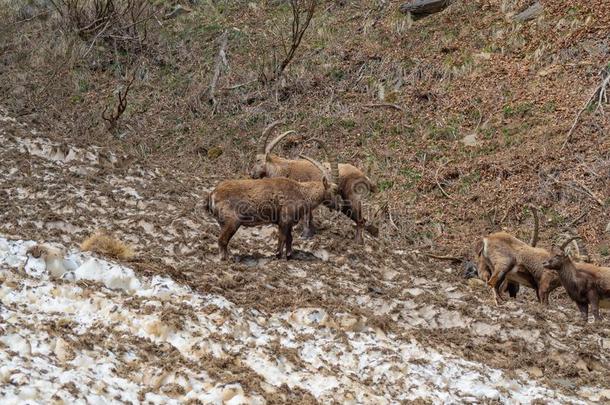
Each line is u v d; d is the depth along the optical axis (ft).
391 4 196.13
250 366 68.80
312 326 80.48
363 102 174.09
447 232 140.26
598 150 146.10
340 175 111.04
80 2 204.33
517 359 84.38
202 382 64.34
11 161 125.70
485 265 106.42
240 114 177.47
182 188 127.03
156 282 78.95
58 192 115.96
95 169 129.80
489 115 161.38
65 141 135.54
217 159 165.27
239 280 90.79
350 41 189.16
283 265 99.81
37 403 54.75
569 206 139.03
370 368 73.82
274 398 63.62
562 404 73.72
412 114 167.84
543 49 169.17
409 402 67.82
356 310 84.43
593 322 99.91
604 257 127.44
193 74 189.57
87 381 59.77
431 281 107.34
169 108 180.75
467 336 89.30
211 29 202.90
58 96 182.70
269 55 189.78
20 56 194.49
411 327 89.56
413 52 180.45
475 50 176.14
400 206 147.43
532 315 96.84
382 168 157.07
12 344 62.95
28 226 101.65
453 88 170.09
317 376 69.41
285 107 176.55
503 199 143.43
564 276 100.27
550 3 177.47
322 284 95.86
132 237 104.42
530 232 136.15
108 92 185.78
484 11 183.83
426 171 153.58
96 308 72.64
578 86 159.84
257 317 79.71
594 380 82.48
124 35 199.41
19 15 205.67
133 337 69.05
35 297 72.33
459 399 71.36
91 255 82.23
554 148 148.87
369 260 108.88
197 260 98.84
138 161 136.87
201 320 73.82
